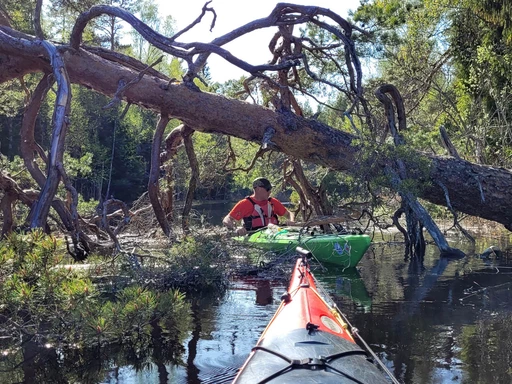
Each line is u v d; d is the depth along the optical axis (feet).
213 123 29.32
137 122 126.31
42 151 31.12
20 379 13.46
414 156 27.58
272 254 28.96
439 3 48.83
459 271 27.35
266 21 27.27
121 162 123.03
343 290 23.04
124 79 28.63
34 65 29.73
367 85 50.11
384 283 24.53
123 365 14.24
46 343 16.15
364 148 27.99
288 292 15.21
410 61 52.29
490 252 32.14
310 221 30.42
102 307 16.67
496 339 15.96
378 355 14.67
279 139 29.43
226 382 12.96
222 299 21.57
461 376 13.08
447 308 19.79
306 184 38.11
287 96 30.35
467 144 48.37
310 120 29.94
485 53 46.96
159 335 16.76
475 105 51.08
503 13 46.26
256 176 45.34
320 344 10.75
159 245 31.81
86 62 28.66
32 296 16.56
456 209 30.86
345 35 29.53
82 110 113.19
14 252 17.79
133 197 126.62
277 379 9.28
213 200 98.17
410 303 20.63
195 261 24.36
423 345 15.47
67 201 34.12
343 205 33.12
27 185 39.11
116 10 25.75
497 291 22.59
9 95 51.19
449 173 29.14
